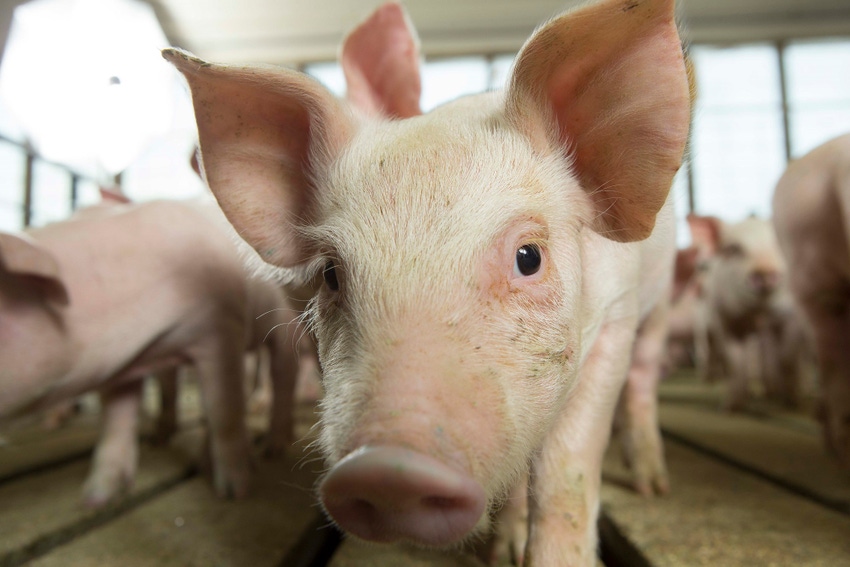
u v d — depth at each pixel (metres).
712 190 2.15
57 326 0.40
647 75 0.23
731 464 0.55
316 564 0.37
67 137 0.85
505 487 0.21
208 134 0.26
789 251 0.53
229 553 0.35
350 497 0.17
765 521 0.38
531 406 0.21
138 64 0.46
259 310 0.61
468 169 0.23
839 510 0.40
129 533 0.39
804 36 2.07
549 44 0.22
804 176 0.50
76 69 0.79
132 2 1.13
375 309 0.20
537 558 0.26
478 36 2.07
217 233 0.53
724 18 2.04
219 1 1.83
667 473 0.51
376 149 0.24
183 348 0.50
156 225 0.49
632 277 0.29
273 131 0.28
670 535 0.35
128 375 0.49
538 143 0.24
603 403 0.28
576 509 0.26
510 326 0.21
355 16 1.92
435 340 0.19
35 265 0.36
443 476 0.16
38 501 0.47
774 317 0.92
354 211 0.23
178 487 0.52
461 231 0.21
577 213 0.26
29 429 0.84
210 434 0.51
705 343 1.34
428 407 0.17
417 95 0.57
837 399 0.50
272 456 0.65
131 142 0.55
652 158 0.24
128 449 0.49
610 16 0.21
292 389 0.66
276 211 0.28
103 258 0.44
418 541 0.18
